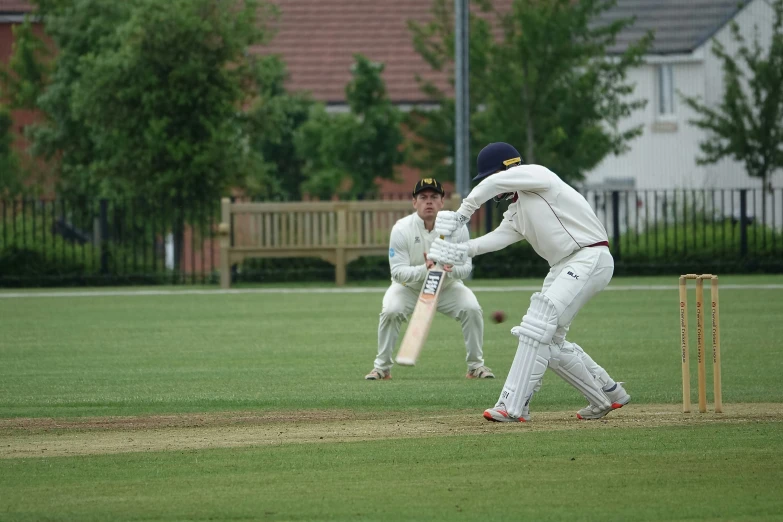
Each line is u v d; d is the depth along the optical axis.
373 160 114.12
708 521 20.84
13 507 22.22
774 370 40.91
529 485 23.58
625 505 21.91
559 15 103.75
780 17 114.62
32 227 90.25
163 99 92.25
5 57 134.38
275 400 35.78
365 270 89.81
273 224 84.38
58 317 64.00
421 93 133.00
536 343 30.27
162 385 39.22
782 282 82.06
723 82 129.00
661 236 93.12
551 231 30.12
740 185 136.12
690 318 59.62
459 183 88.31
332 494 23.05
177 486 23.91
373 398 36.06
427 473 24.83
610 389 31.67
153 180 93.50
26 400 36.09
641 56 110.62
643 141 138.88
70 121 104.38
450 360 45.94
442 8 115.00
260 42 98.62
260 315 64.38
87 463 26.31
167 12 91.81
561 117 105.69
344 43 141.00
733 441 27.61
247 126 99.44
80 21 102.50
